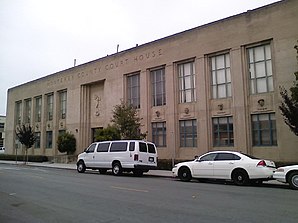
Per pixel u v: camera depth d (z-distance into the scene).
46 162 39.34
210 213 7.98
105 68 34.91
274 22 21.86
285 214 7.85
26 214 8.15
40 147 43.81
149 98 29.61
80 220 7.38
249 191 12.30
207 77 25.36
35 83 46.06
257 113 22.36
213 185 14.69
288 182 13.26
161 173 21.70
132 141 20.34
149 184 14.67
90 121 37.41
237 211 8.22
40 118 44.81
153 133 29.14
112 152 20.95
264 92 22.22
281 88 20.88
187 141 26.52
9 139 51.00
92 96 37.53
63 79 40.91
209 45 25.30
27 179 16.91
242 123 22.86
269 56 22.25
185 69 27.27
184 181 16.72
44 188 13.07
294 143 20.23
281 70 21.14
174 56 27.73
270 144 21.66
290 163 19.58
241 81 23.14
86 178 17.72
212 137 24.75
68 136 37.38
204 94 25.28
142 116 29.84
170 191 12.12
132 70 31.45
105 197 10.63
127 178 18.16
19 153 47.97
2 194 11.52
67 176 19.03
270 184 15.28
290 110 17.33
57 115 41.47
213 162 15.75
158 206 8.97
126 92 32.16
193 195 11.05
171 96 27.64
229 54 24.25
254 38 22.72
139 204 9.30
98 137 26.38
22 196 11.02
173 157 25.28
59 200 10.13
